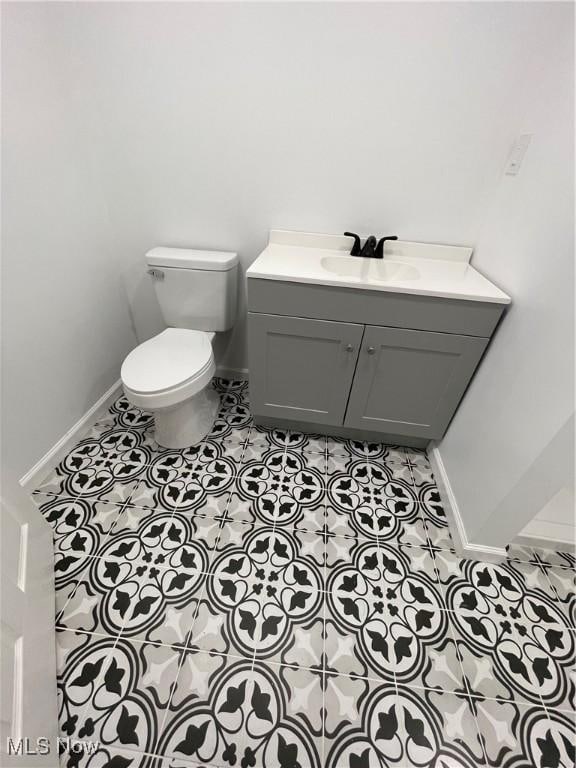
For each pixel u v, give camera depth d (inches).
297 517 52.3
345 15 43.4
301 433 67.5
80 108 53.2
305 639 39.4
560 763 32.2
